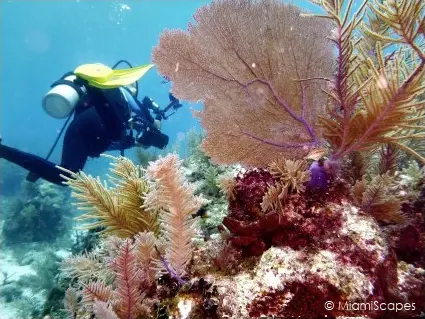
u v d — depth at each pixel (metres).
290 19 2.50
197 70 2.67
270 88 2.58
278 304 1.87
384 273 2.00
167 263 2.19
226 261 2.29
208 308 1.89
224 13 2.56
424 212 2.58
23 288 8.06
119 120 5.64
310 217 2.27
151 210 2.73
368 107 2.21
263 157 2.65
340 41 2.07
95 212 2.71
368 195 2.45
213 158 2.69
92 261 2.64
